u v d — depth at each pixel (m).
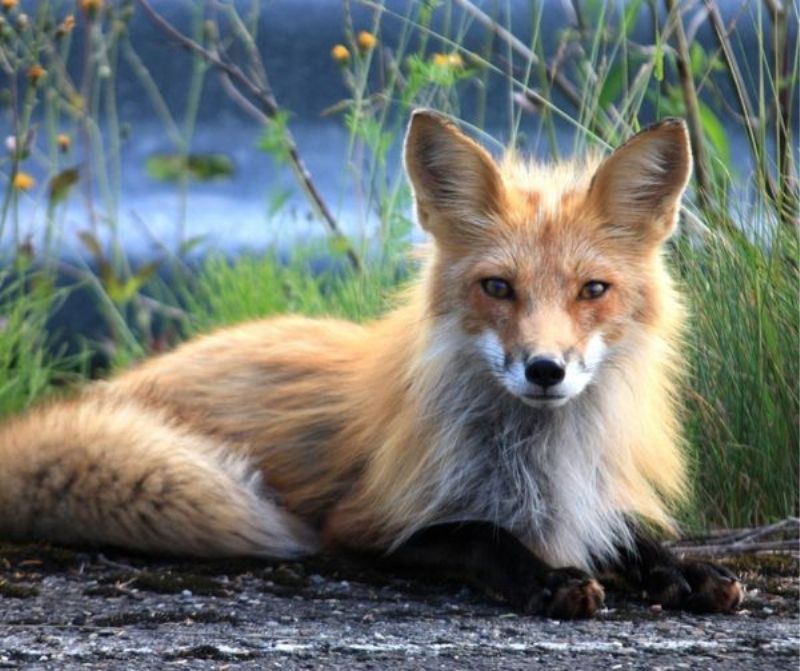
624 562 8.65
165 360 10.25
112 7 14.23
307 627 7.46
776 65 12.38
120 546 8.89
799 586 8.82
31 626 7.38
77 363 14.23
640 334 8.59
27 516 8.96
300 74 17.89
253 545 8.85
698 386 10.45
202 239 14.16
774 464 10.33
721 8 15.65
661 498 9.64
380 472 8.65
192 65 18.62
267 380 9.73
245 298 13.09
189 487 8.73
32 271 14.40
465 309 8.40
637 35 15.15
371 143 12.36
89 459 8.86
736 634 7.58
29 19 13.47
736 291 10.55
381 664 6.75
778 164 11.34
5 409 11.70
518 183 9.05
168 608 7.79
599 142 11.43
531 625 7.61
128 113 18.58
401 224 12.37
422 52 12.27
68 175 12.73
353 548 8.78
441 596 8.27
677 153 8.59
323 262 15.28
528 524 8.69
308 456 9.39
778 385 10.38
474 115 15.07
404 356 8.78
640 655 7.04
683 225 10.99
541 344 7.94
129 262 15.66
